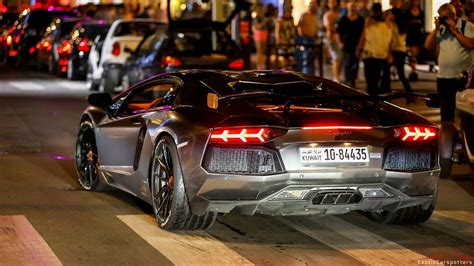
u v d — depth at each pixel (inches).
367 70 735.7
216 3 1042.7
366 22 732.0
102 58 905.5
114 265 283.3
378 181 307.3
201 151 302.0
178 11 1230.3
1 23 1537.9
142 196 350.0
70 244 309.3
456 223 349.1
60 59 1114.7
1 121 671.1
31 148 537.6
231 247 306.8
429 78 985.5
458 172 467.8
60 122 669.3
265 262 288.4
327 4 1023.6
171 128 318.3
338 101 338.6
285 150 299.0
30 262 285.7
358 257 296.0
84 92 929.5
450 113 526.0
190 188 306.3
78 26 1099.9
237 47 779.4
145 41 853.8
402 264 288.2
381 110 324.2
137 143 353.1
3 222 342.6
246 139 297.9
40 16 1325.0
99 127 387.2
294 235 326.0
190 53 764.0
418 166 315.9
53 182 429.4
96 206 373.4
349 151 303.7
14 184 423.5
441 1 1124.5
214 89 331.3
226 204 301.9
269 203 301.7
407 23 897.5
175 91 345.7
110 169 378.6
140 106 397.7
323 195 304.8
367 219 353.1
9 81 1069.8
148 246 306.5
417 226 343.0
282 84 345.7
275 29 990.4
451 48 516.7
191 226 319.9
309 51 923.4
